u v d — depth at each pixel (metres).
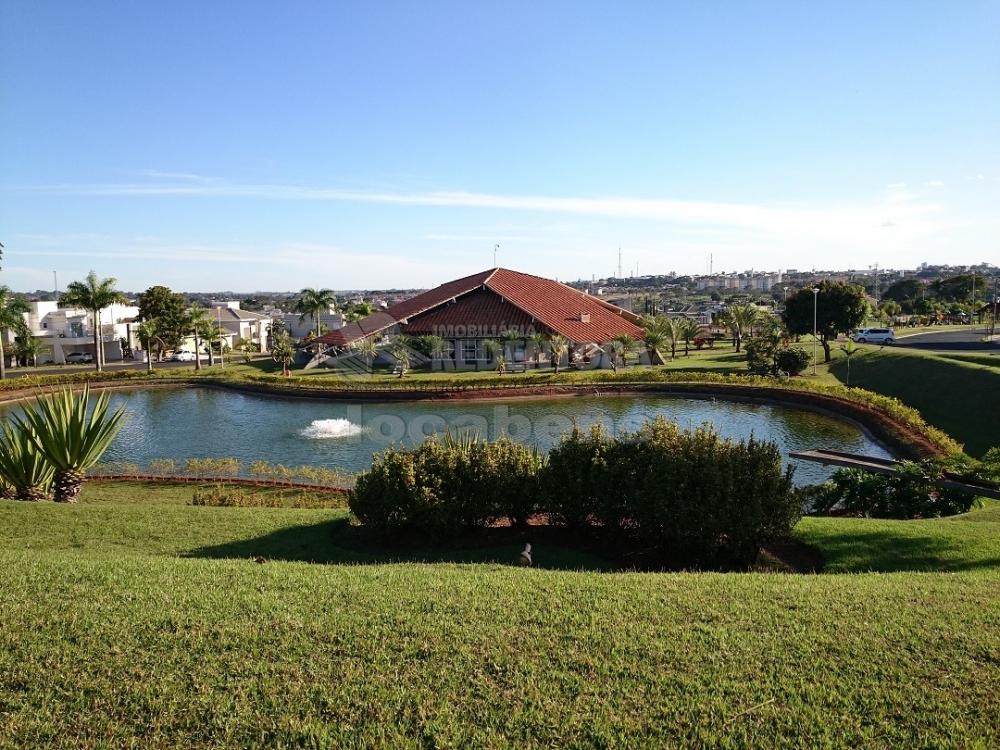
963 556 9.95
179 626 6.48
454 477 12.41
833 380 40.62
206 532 12.54
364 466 22.80
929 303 84.06
